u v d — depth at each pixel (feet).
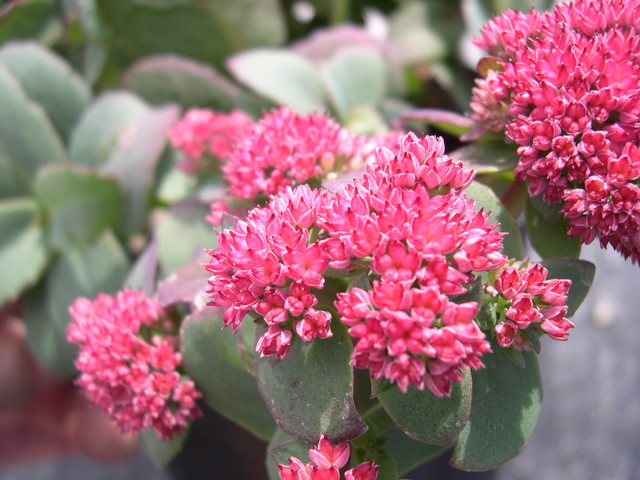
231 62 0.79
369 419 0.48
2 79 0.77
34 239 0.80
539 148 0.43
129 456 0.96
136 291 0.58
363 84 0.83
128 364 0.53
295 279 0.38
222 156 0.73
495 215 0.45
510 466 0.97
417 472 0.73
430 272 0.36
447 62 0.93
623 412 1.01
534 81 0.43
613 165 0.41
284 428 0.41
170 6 0.85
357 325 0.36
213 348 0.52
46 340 0.80
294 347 0.41
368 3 1.03
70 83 0.85
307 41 0.89
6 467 1.01
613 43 0.44
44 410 0.95
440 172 0.41
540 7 0.85
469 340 0.35
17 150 0.80
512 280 0.41
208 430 0.68
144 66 0.83
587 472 0.96
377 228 0.37
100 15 0.86
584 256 1.13
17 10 0.86
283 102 0.77
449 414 0.40
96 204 0.77
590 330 1.08
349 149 0.51
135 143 0.77
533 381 0.45
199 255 0.60
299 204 0.40
